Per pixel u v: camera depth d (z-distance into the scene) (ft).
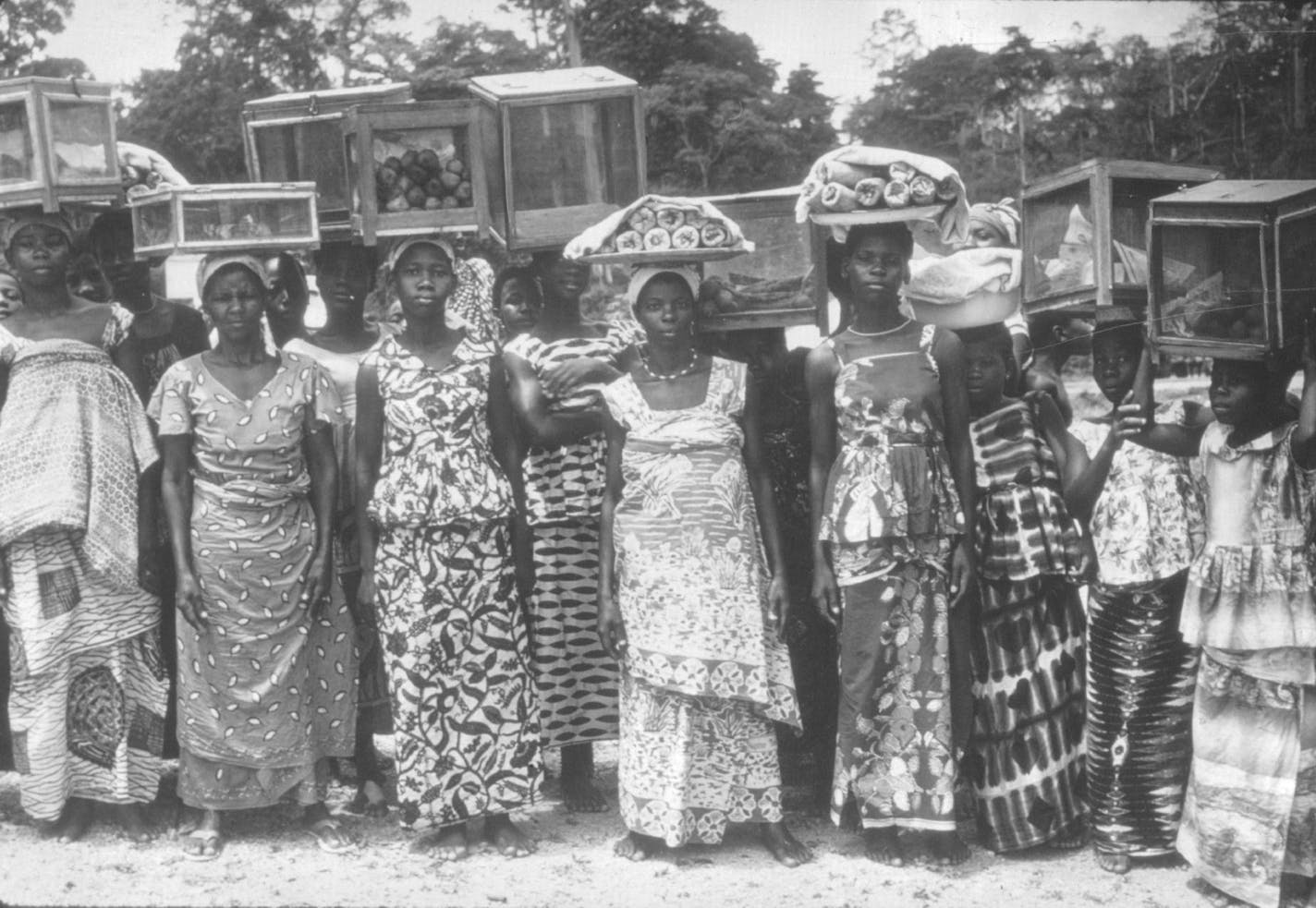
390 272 14.62
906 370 13.69
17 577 14.37
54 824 14.71
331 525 14.78
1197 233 12.65
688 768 13.87
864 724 13.82
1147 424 13.43
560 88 15.21
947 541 13.73
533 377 14.98
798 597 15.43
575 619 15.69
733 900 12.99
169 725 15.84
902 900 12.96
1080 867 13.80
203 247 13.99
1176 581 13.50
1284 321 12.28
